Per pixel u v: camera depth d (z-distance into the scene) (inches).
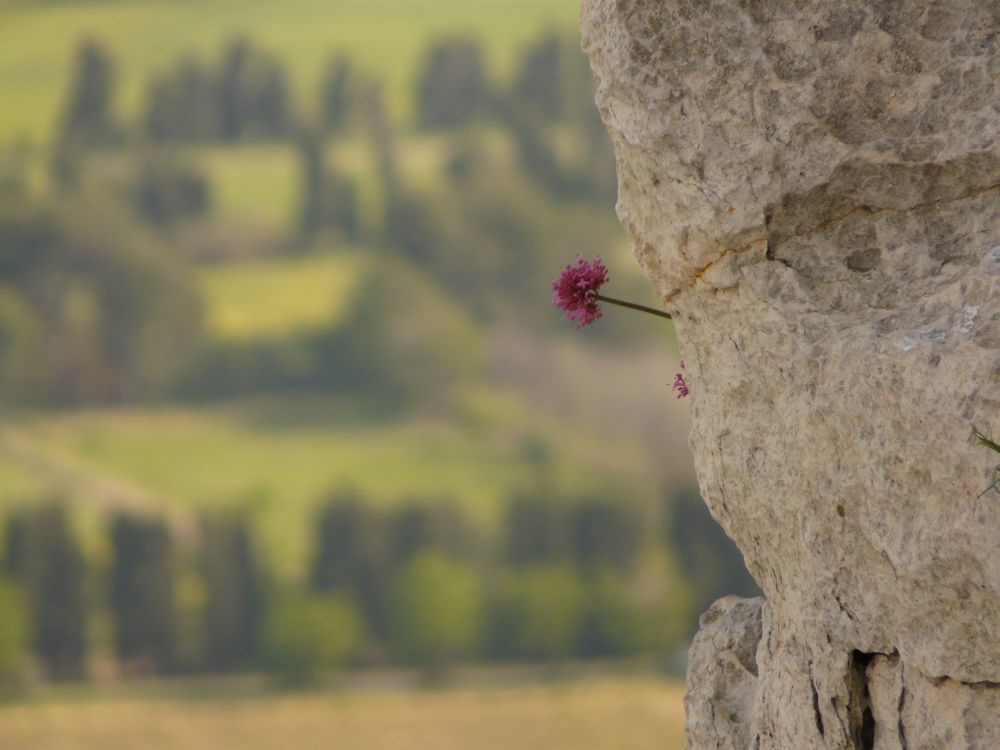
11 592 5157.5
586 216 7805.1
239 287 7647.6
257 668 5167.3
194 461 6348.4
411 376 6968.5
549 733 4163.4
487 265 7613.2
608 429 6289.4
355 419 6747.1
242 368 7111.2
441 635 5103.3
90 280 7357.3
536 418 6456.7
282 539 5610.2
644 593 5152.6
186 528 5620.1
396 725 4340.6
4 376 6963.6
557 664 5024.6
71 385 7027.6
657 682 4719.5
